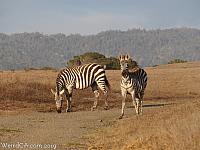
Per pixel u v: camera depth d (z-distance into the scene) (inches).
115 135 1000.2
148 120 1093.8
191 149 704.4
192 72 3592.5
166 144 768.9
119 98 2149.4
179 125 825.5
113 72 3673.7
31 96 1951.3
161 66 5221.5
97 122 1283.2
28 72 3356.3
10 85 2042.3
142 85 1427.2
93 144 917.2
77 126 1188.5
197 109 1109.1
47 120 1326.3
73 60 5093.5
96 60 5064.0
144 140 839.1
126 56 1360.7
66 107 1807.3
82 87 1711.4
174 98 2335.1
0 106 1701.5
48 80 2519.7
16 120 1309.1
